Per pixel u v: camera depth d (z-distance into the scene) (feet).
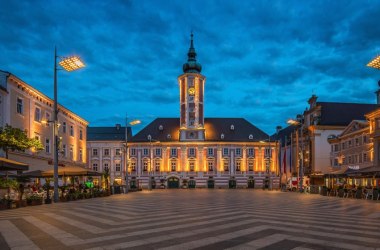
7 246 33.09
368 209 71.36
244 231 41.11
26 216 56.80
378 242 34.83
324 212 64.08
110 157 290.76
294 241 35.17
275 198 113.80
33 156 130.31
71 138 178.40
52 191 110.01
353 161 179.32
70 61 87.97
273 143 293.64
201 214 59.62
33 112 133.18
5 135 77.97
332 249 31.71
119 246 32.86
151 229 42.75
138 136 297.94
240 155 291.99
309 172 225.97
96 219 52.75
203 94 298.35
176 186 289.33
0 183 71.46
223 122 308.40
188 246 32.78
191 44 303.27
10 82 115.65
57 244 33.86
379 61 64.90
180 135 293.23
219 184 288.51
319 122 223.30
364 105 234.58
